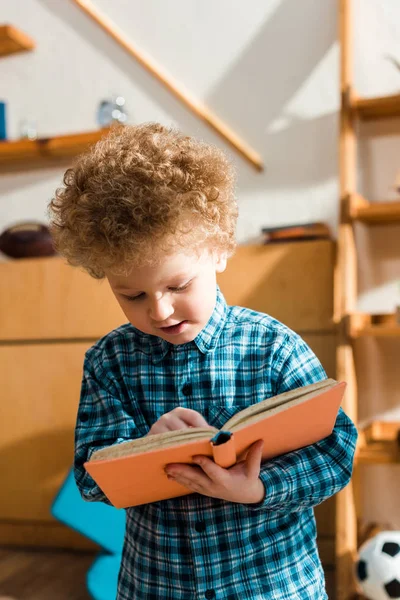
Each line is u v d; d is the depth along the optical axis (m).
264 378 0.81
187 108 2.21
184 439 0.64
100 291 2.09
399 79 2.03
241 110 2.16
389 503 1.99
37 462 2.12
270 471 0.74
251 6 2.17
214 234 0.74
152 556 0.81
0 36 2.28
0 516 2.16
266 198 2.13
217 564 0.77
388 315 1.86
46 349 2.13
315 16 2.11
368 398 2.01
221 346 0.84
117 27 2.28
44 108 2.36
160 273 0.70
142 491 0.70
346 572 1.70
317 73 2.10
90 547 2.14
